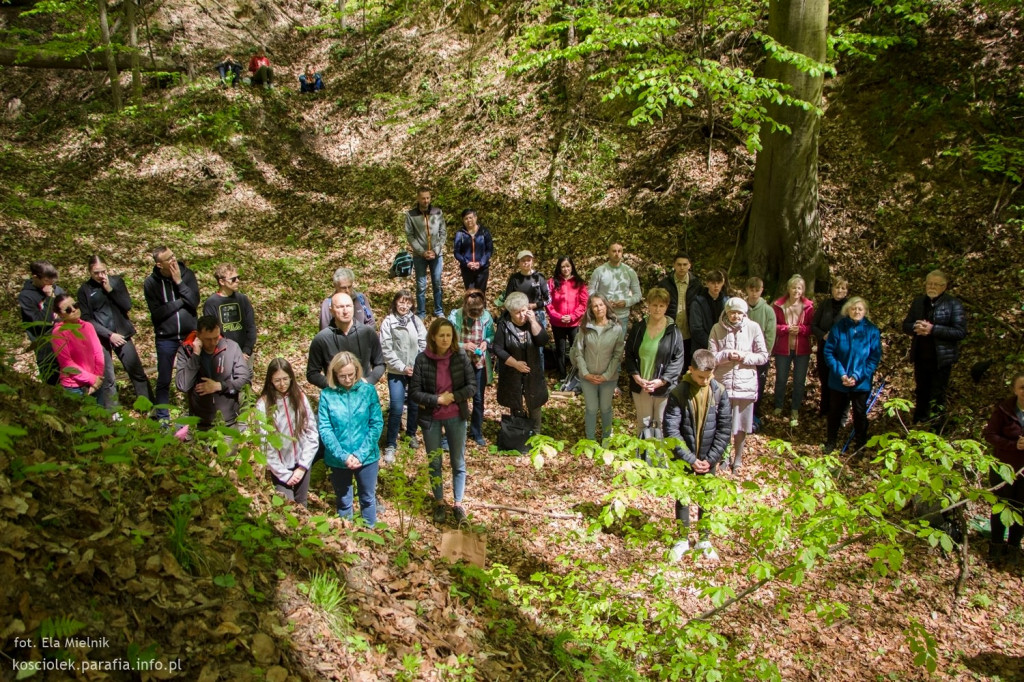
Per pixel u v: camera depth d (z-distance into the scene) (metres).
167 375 7.07
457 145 13.80
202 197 14.20
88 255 11.30
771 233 9.48
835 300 7.74
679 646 3.85
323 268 12.16
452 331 5.59
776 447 4.33
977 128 9.78
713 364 5.43
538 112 13.25
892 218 9.63
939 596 5.92
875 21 11.04
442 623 3.92
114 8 18.59
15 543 2.70
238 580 3.31
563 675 3.88
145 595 2.90
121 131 15.66
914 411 7.76
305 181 14.51
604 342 7.11
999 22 10.25
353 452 5.06
